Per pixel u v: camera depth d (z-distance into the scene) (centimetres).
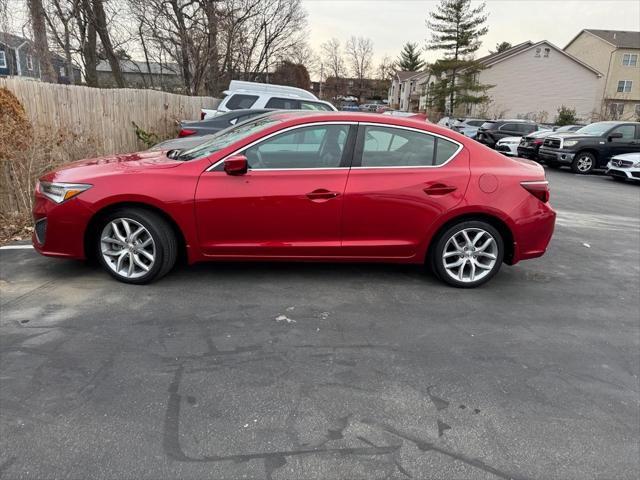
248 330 353
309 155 421
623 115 4834
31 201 625
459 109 4606
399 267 506
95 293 404
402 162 431
